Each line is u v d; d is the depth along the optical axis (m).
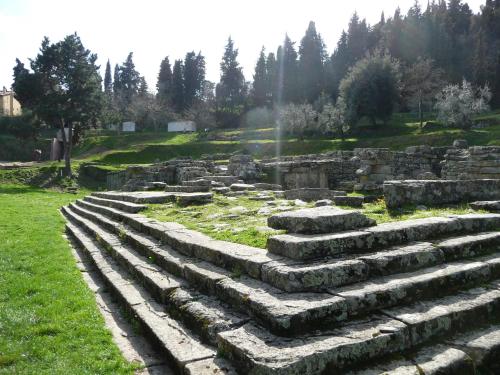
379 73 59.59
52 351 4.92
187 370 3.93
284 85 88.94
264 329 4.11
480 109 55.66
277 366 3.38
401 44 83.50
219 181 19.56
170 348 4.44
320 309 4.07
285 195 14.46
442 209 8.23
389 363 3.78
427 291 4.81
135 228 10.01
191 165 27.42
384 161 16.73
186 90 108.00
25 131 56.59
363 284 4.71
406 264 5.21
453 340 4.22
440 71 73.12
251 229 7.45
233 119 91.31
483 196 9.32
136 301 5.98
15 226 14.05
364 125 65.19
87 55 44.66
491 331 4.39
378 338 3.84
